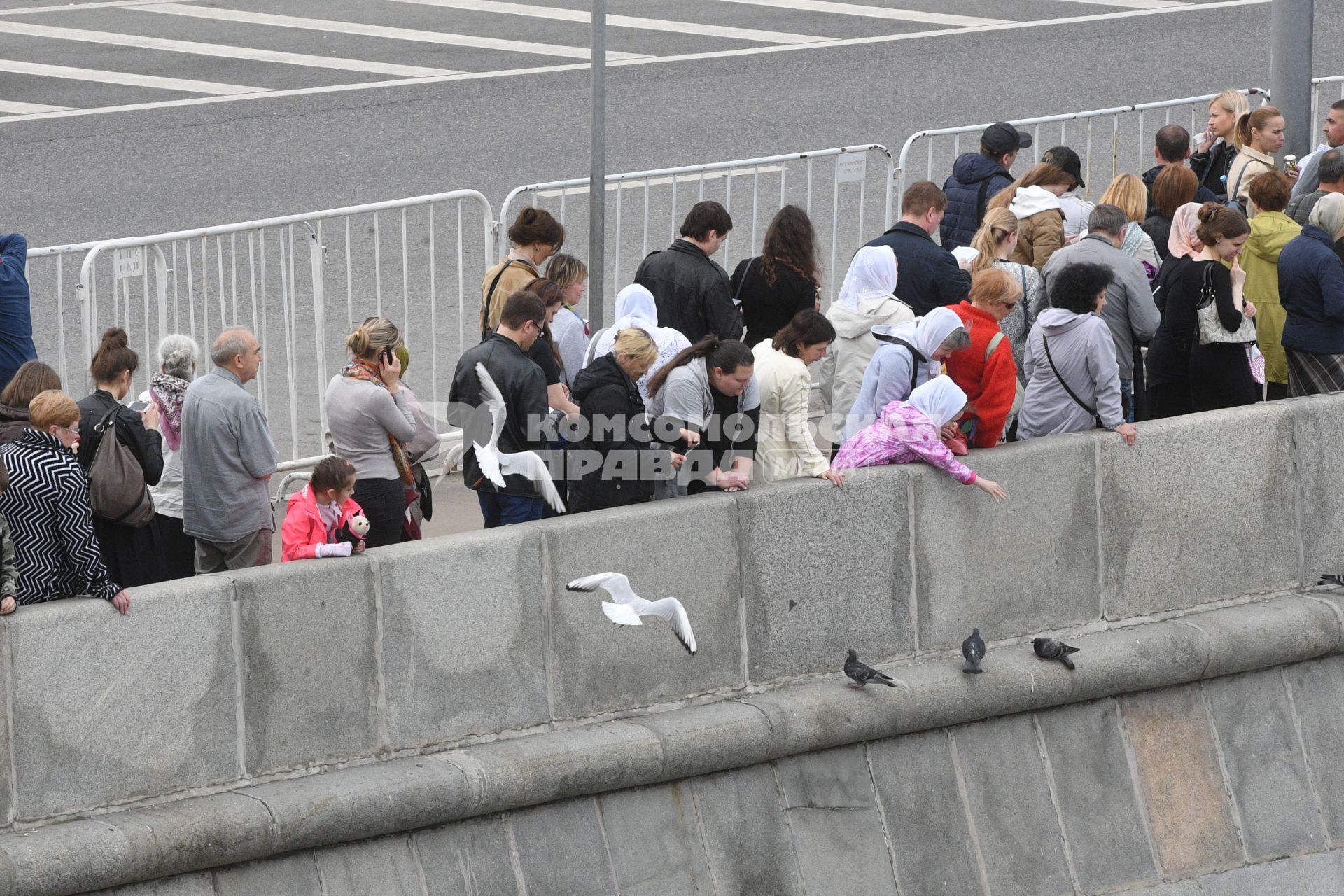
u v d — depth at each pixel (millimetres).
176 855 22922
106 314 38719
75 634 22922
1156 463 31656
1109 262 32031
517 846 26078
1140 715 31656
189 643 23828
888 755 29281
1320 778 33281
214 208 53000
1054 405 31453
